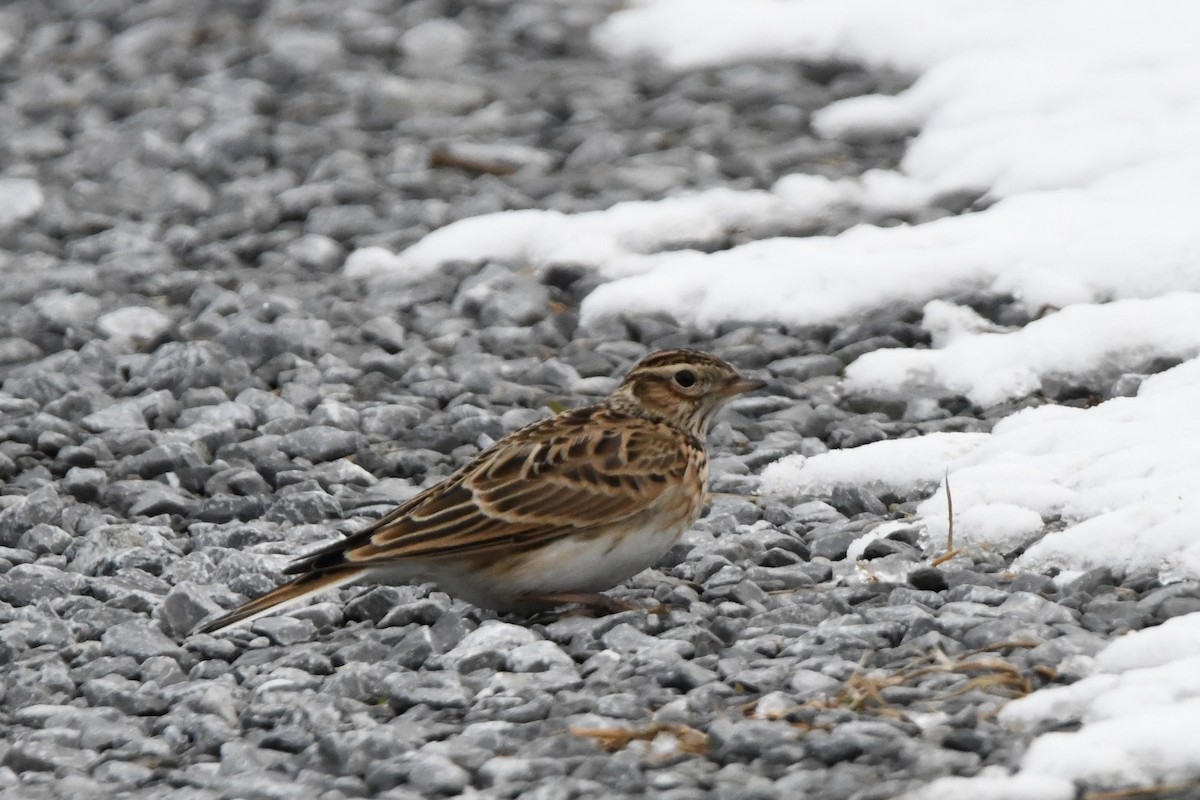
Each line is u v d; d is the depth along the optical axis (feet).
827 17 72.69
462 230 56.75
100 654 33.09
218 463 42.60
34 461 43.47
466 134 66.95
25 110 73.10
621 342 49.88
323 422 44.86
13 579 36.47
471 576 32.60
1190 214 50.37
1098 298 48.03
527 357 49.34
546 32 76.95
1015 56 64.75
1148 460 36.50
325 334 50.52
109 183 65.00
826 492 39.60
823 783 25.71
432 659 31.40
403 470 42.68
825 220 56.08
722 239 55.36
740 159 61.77
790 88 68.33
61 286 55.36
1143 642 28.66
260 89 72.02
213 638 33.30
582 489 32.45
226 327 51.01
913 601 32.78
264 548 37.14
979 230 52.49
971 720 27.17
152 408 46.24
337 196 61.16
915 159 60.13
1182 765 25.32
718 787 25.76
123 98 72.95
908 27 70.03
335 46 76.95
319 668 31.94
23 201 62.23
